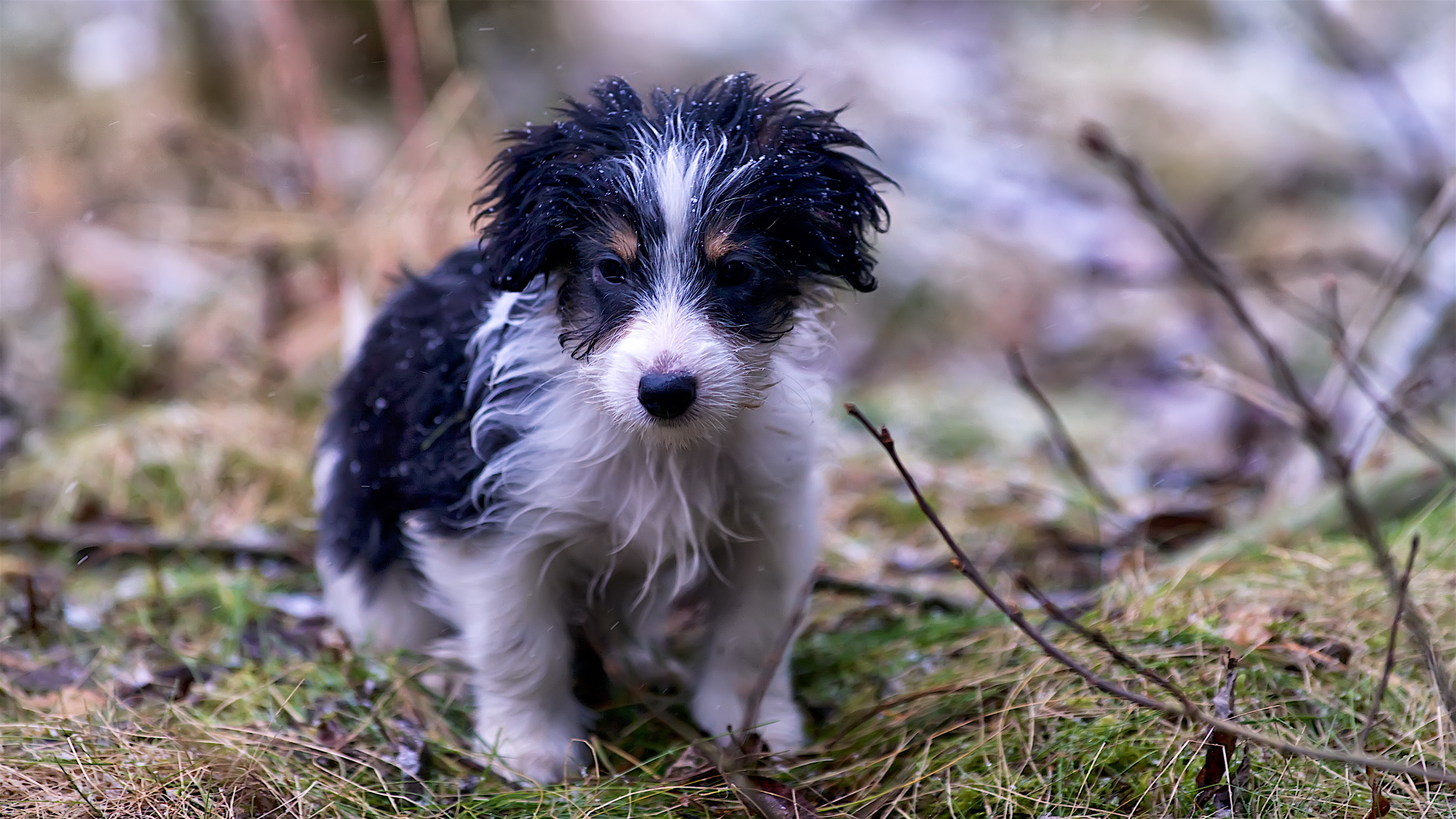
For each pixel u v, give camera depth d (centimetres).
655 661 507
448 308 464
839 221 409
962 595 575
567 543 439
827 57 1223
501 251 409
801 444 443
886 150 1162
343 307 815
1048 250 1104
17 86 1135
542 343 421
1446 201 629
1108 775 395
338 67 1116
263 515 655
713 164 396
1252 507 675
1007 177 1148
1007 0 1304
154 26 1168
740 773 396
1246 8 1271
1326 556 527
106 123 1077
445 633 507
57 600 545
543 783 432
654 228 391
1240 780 372
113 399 769
